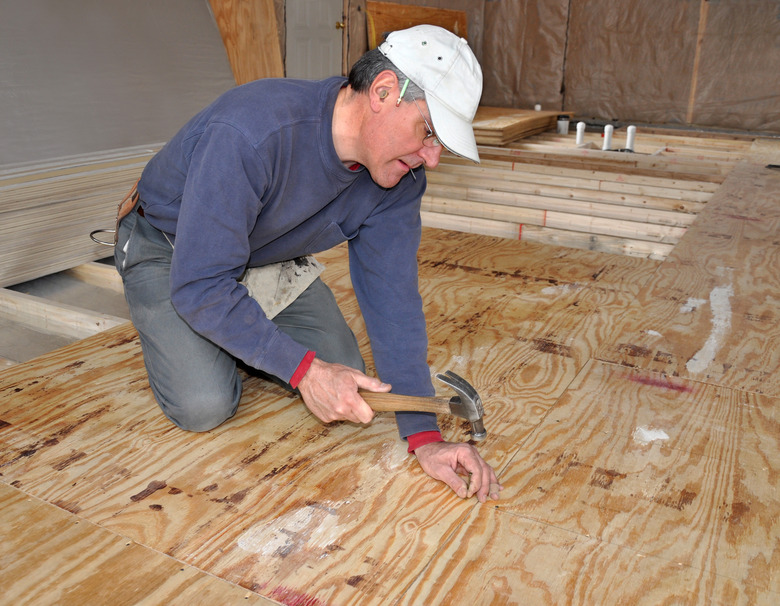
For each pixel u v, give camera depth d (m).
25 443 1.79
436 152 1.42
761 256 3.41
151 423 1.91
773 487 1.68
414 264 1.78
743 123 7.88
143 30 4.53
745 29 7.56
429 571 1.39
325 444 1.84
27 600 1.28
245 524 1.51
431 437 1.71
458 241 3.66
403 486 1.66
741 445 1.85
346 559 1.42
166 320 1.78
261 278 1.93
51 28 3.96
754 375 2.23
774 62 7.55
